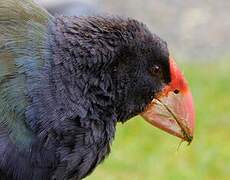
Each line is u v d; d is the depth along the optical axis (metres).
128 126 14.16
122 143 13.74
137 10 21.58
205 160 13.39
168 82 7.62
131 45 7.12
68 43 6.75
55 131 6.70
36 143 6.68
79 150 6.88
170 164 13.32
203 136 14.26
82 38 6.82
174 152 13.61
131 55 7.16
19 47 6.67
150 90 7.47
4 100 6.60
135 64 7.23
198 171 13.20
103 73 6.97
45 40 6.73
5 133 6.61
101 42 6.89
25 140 6.65
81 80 6.80
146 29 7.31
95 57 6.85
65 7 8.37
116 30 7.00
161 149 13.66
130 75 7.23
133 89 7.33
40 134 6.66
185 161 13.45
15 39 6.70
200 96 15.51
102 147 7.09
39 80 6.61
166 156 13.52
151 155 13.47
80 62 6.78
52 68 6.66
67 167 6.87
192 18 21.31
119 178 12.84
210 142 14.07
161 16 21.41
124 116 7.41
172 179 12.91
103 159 7.20
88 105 6.88
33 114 6.61
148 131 14.09
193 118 7.77
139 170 13.08
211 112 15.02
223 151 13.80
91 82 6.89
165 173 13.05
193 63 17.89
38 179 6.79
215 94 15.75
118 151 13.44
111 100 7.08
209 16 21.38
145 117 7.70
